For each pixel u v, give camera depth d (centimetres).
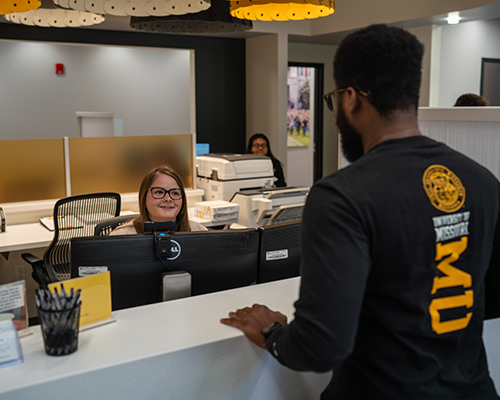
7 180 359
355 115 90
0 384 90
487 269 96
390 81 84
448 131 192
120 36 576
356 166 85
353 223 79
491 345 131
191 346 104
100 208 323
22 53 527
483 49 605
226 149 668
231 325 113
